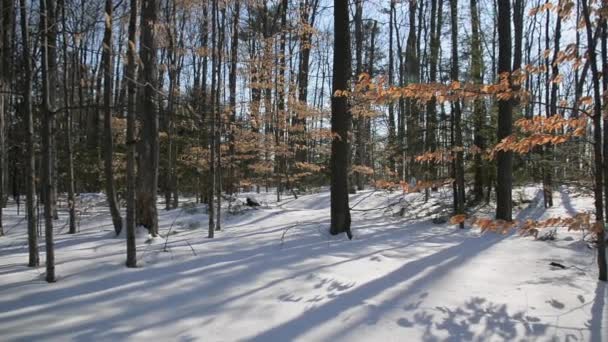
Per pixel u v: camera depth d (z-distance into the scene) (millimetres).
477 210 12375
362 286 5281
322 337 3830
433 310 4512
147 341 3662
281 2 13828
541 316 4379
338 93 6215
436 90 4758
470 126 12609
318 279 5500
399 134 14469
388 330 4016
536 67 4656
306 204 15219
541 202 13453
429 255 7199
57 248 7496
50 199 5289
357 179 20672
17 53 9891
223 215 12344
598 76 4566
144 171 8781
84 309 4340
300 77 18672
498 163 10703
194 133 15820
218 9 10055
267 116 14500
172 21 10594
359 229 9891
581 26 4961
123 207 14977
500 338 3898
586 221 4355
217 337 3775
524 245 8086
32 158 5961
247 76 13570
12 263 6262
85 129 20625
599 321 4230
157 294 4824
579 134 4629
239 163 16844
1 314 4172
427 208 13109
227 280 5395
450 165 12711
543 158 11891
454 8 10914
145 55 8594
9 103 14766
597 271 6086
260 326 4027
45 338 3654
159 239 8500
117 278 5414
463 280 5609
